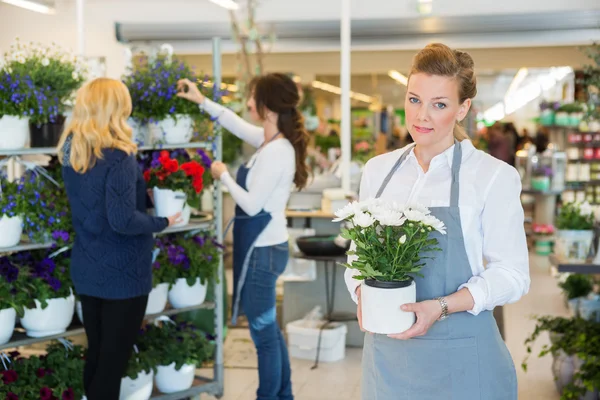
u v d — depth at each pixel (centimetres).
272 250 416
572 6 770
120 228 341
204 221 441
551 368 514
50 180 394
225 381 512
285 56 1064
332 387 501
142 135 428
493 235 221
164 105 418
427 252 223
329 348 557
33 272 375
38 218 371
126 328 355
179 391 425
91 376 361
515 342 618
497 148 1480
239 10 824
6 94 356
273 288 421
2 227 358
